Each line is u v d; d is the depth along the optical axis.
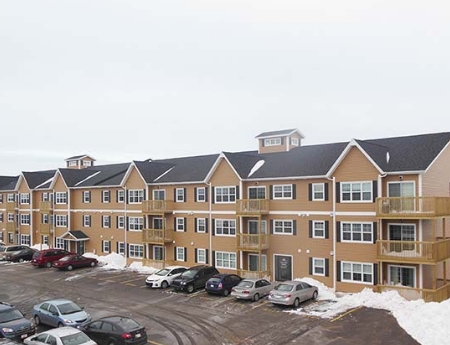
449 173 31.02
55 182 55.50
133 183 45.91
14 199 63.06
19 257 49.81
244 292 28.53
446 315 22.14
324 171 32.12
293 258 33.75
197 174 41.16
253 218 36.19
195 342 21.52
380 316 24.70
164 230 41.41
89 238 51.03
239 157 38.81
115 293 32.34
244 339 21.75
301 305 27.55
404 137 32.97
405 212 27.27
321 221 32.31
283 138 41.25
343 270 30.67
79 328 21.55
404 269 28.14
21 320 22.06
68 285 35.66
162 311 27.12
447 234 30.80
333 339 21.34
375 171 29.30
